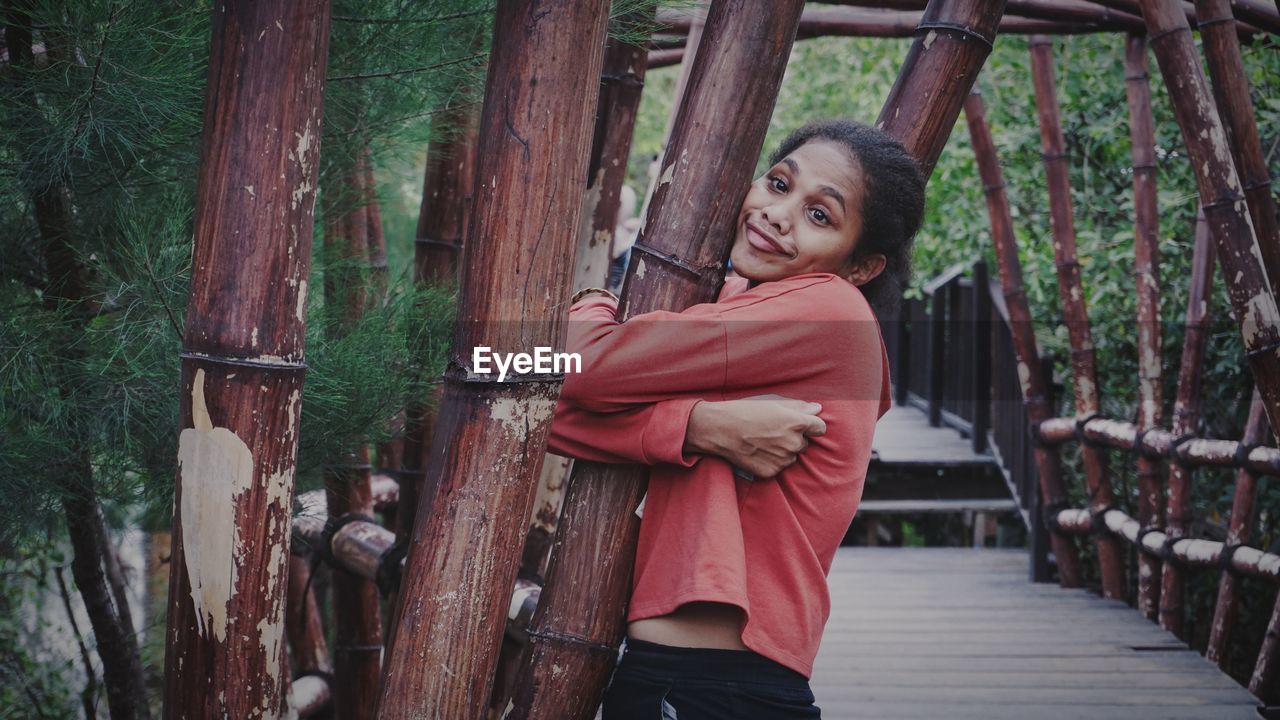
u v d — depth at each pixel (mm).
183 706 1126
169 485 1720
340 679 2689
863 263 1361
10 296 1767
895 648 3863
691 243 1282
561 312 1160
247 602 1112
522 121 1114
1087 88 5125
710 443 1242
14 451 1576
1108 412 5660
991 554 5652
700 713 1229
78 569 2137
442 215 2385
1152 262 4246
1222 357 4609
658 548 1267
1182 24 2926
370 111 2020
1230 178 2883
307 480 2111
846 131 1336
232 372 1079
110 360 1563
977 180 5688
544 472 2279
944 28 1449
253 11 1055
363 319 1986
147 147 1640
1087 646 3883
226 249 1075
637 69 2180
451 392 1163
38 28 1521
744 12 1267
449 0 1823
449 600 1140
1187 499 4102
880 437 6980
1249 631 4543
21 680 3139
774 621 1229
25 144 1565
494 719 2410
